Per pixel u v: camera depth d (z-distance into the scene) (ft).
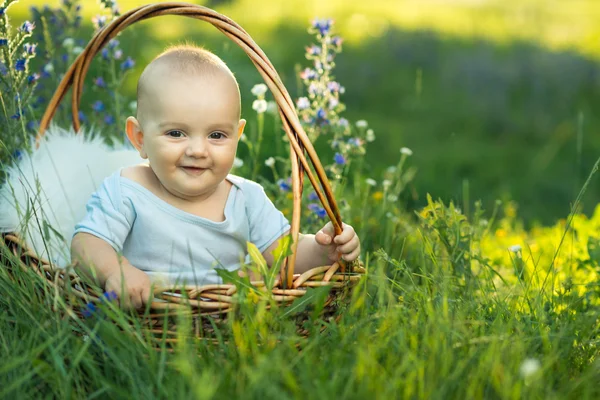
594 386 7.10
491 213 21.36
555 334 7.53
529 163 26.94
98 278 7.97
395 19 46.93
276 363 6.34
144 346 6.82
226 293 7.54
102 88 12.37
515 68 35.76
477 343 7.16
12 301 7.75
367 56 36.47
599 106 33.14
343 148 11.49
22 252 8.55
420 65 36.42
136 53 27.17
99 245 8.23
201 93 8.32
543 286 8.71
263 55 8.27
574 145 29.14
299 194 7.97
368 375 6.37
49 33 12.76
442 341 7.04
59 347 6.58
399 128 29.01
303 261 9.07
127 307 7.47
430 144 27.73
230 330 7.20
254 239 9.50
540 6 57.67
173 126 8.31
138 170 9.08
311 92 11.50
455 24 47.29
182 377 6.48
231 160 8.64
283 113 8.04
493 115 30.99
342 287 8.27
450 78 34.94
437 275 8.86
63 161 9.67
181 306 7.07
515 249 9.48
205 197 9.04
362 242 11.19
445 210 9.77
